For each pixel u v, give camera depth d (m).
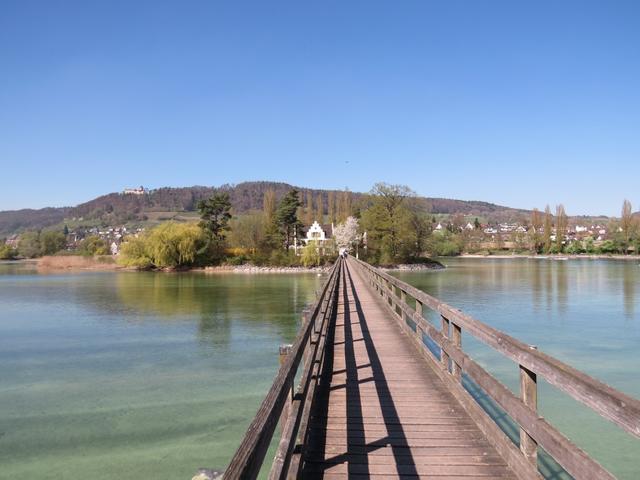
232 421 10.88
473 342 16.81
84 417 11.26
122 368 15.52
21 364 16.19
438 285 42.75
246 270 74.06
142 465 8.89
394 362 8.06
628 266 72.81
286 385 3.02
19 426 10.75
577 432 9.42
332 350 9.01
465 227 142.75
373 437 4.88
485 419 4.52
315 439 4.85
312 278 58.19
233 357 16.77
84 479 8.41
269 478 2.60
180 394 12.80
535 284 42.50
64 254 110.00
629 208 105.56
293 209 83.44
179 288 44.16
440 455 4.43
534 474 3.23
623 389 12.45
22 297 36.69
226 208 82.62
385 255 71.50
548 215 115.31
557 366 2.60
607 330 20.28
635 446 8.82
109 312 28.23
